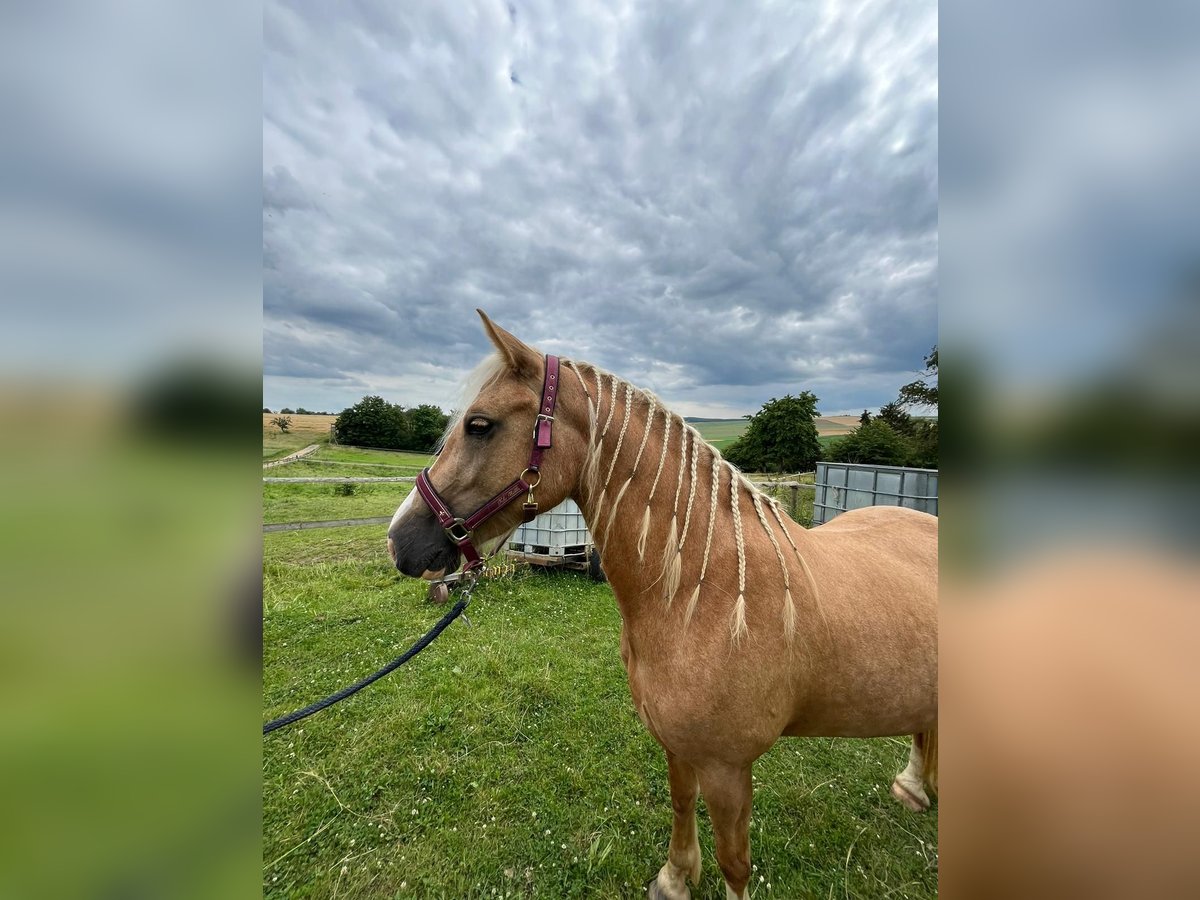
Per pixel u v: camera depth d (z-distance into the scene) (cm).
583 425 148
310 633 421
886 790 242
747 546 138
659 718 138
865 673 142
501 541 154
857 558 161
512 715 299
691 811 178
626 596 147
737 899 150
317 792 233
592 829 215
